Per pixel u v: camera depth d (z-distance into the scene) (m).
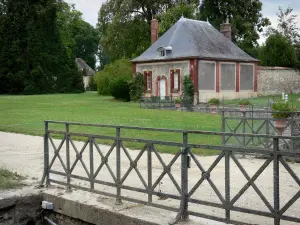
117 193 6.12
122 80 38.38
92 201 6.26
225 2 50.59
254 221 5.36
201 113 25.34
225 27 41.44
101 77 46.72
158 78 37.25
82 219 6.18
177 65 35.62
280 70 42.78
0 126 17.84
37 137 14.53
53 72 58.81
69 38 70.75
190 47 35.56
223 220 4.96
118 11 47.28
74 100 38.50
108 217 5.78
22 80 56.16
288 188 6.98
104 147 11.94
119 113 24.41
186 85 34.28
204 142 12.35
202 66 34.75
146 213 5.61
